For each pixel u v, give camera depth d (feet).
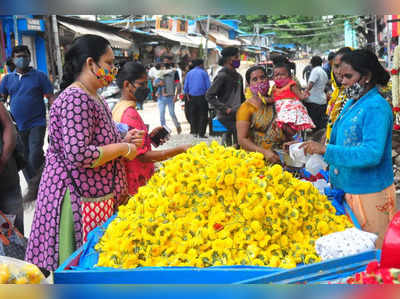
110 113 9.40
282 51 122.21
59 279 6.44
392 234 4.14
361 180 8.92
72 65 8.93
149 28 80.48
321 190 10.59
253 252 6.79
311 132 22.57
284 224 7.21
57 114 8.52
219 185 7.49
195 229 7.23
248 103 11.85
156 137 11.54
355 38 58.90
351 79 8.73
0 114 10.95
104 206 9.02
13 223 10.93
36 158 19.03
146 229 7.20
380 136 8.31
